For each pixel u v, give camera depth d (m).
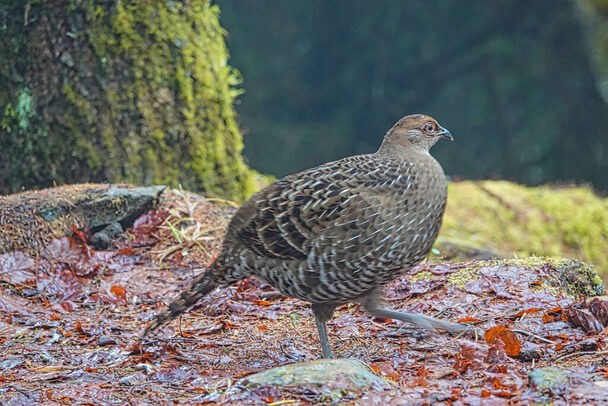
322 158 36.53
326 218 6.52
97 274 10.25
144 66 13.55
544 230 16.92
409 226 6.63
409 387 5.78
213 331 8.12
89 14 13.23
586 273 9.40
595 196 18.27
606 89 32.44
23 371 6.85
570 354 6.49
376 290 7.04
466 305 8.17
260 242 6.71
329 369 5.82
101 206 11.26
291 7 38.66
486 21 35.91
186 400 5.86
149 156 13.50
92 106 13.29
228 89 14.80
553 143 32.38
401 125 7.18
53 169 13.24
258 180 16.06
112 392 6.21
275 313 8.70
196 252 11.09
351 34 38.50
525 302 8.02
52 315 8.77
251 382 5.80
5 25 13.25
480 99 34.88
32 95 13.29
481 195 17.39
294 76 38.66
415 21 37.31
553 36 33.84
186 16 14.12
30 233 10.59
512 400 5.32
